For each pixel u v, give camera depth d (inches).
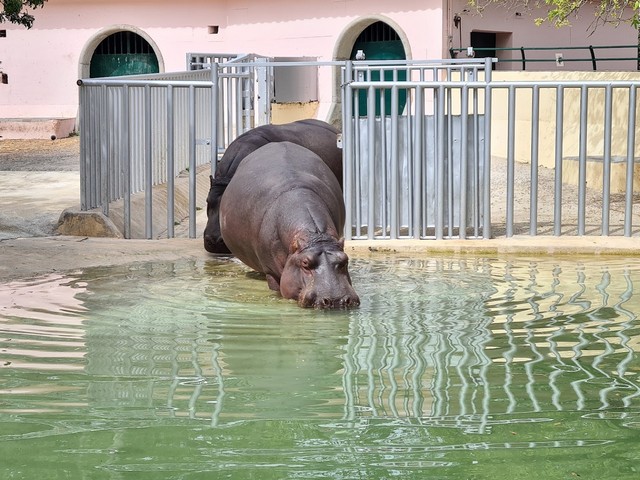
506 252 526.9
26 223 609.3
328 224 406.3
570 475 206.7
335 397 263.4
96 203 607.2
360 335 336.5
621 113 862.5
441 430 235.3
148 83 577.0
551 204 697.0
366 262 498.3
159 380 280.1
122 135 589.9
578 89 903.1
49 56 1391.5
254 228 426.9
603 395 264.1
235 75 831.1
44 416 247.3
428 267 481.7
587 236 552.4
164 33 1359.5
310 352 312.7
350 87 549.6
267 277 424.8
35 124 1307.8
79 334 336.8
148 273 462.0
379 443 226.8
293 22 1275.8
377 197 565.9
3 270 462.9
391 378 282.2
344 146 553.6
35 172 919.7
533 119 549.0
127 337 332.2
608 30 1306.6
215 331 342.3
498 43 1240.2
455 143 558.3
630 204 548.4
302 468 210.8
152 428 237.8
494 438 229.8
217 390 270.2
